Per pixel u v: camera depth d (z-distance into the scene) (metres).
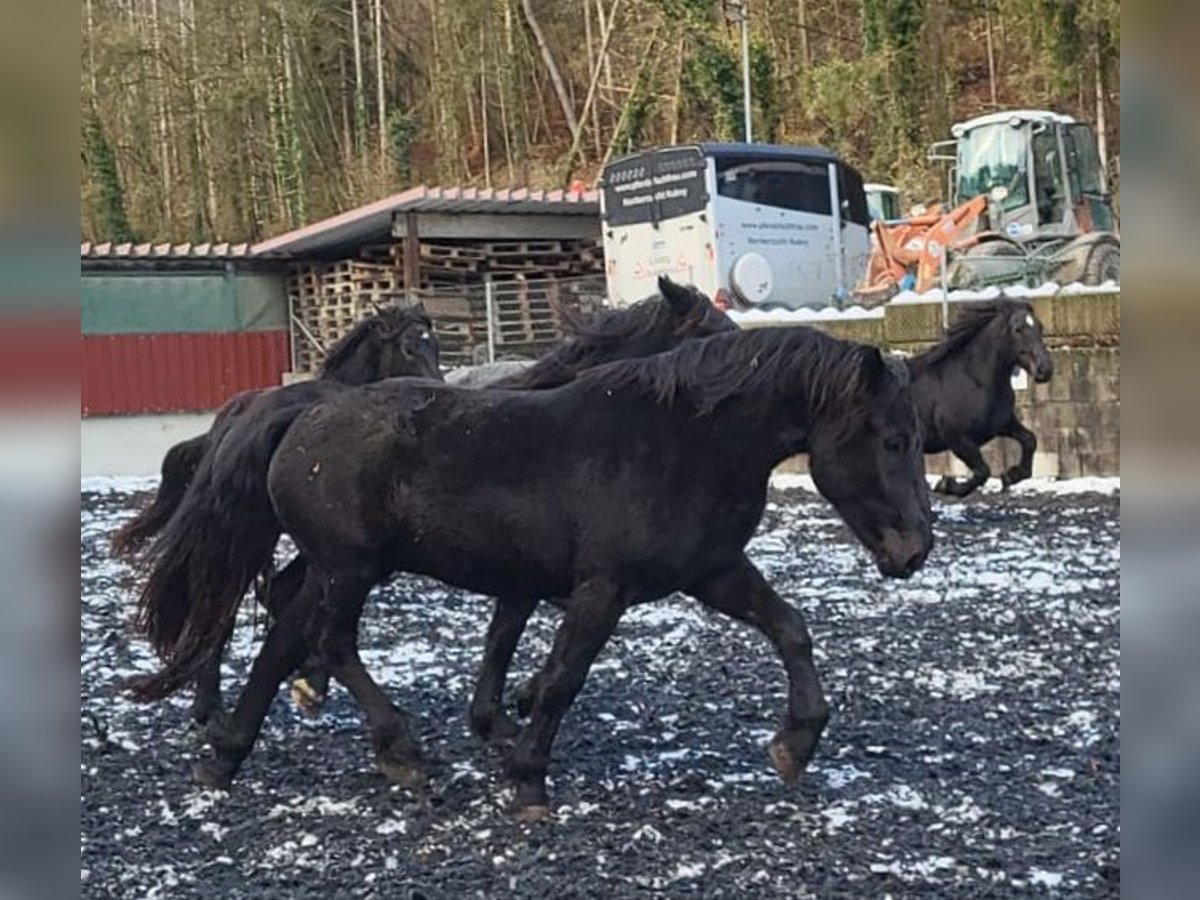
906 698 7.36
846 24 38.94
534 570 5.66
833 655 8.38
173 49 41.62
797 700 5.71
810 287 23.52
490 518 5.60
